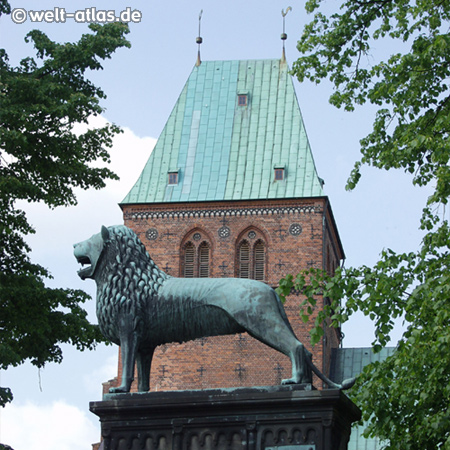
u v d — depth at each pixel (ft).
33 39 104.58
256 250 258.37
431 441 65.72
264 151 268.21
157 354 249.55
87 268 42.57
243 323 40.32
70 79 103.86
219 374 247.09
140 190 266.16
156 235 262.06
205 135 273.33
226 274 256.52
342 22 81.10
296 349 39.65
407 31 80.43
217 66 284.61
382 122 79.56
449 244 68.49
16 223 100.01
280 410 37.96
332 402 37.45
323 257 256.32
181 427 38.55
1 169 99.35
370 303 67.62
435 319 62.13
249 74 281.74
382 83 80.23
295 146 268.00
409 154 71.72
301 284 67.82
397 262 69.46
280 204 258.37
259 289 40.75
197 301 41.16
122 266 42.19
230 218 260.21
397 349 68.95
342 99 82.69
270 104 275.80
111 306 41.63
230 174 265.75
